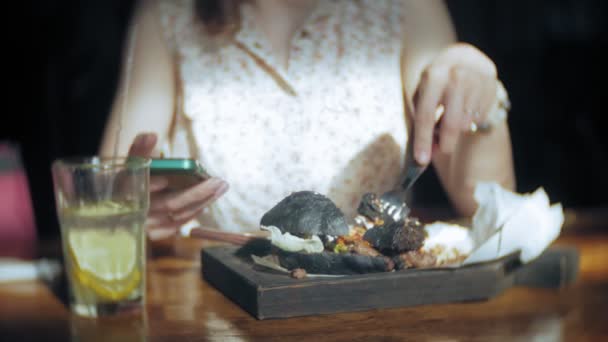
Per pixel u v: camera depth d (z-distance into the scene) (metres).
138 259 0.90
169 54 1.43
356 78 1.39
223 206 1.37
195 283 0.99
